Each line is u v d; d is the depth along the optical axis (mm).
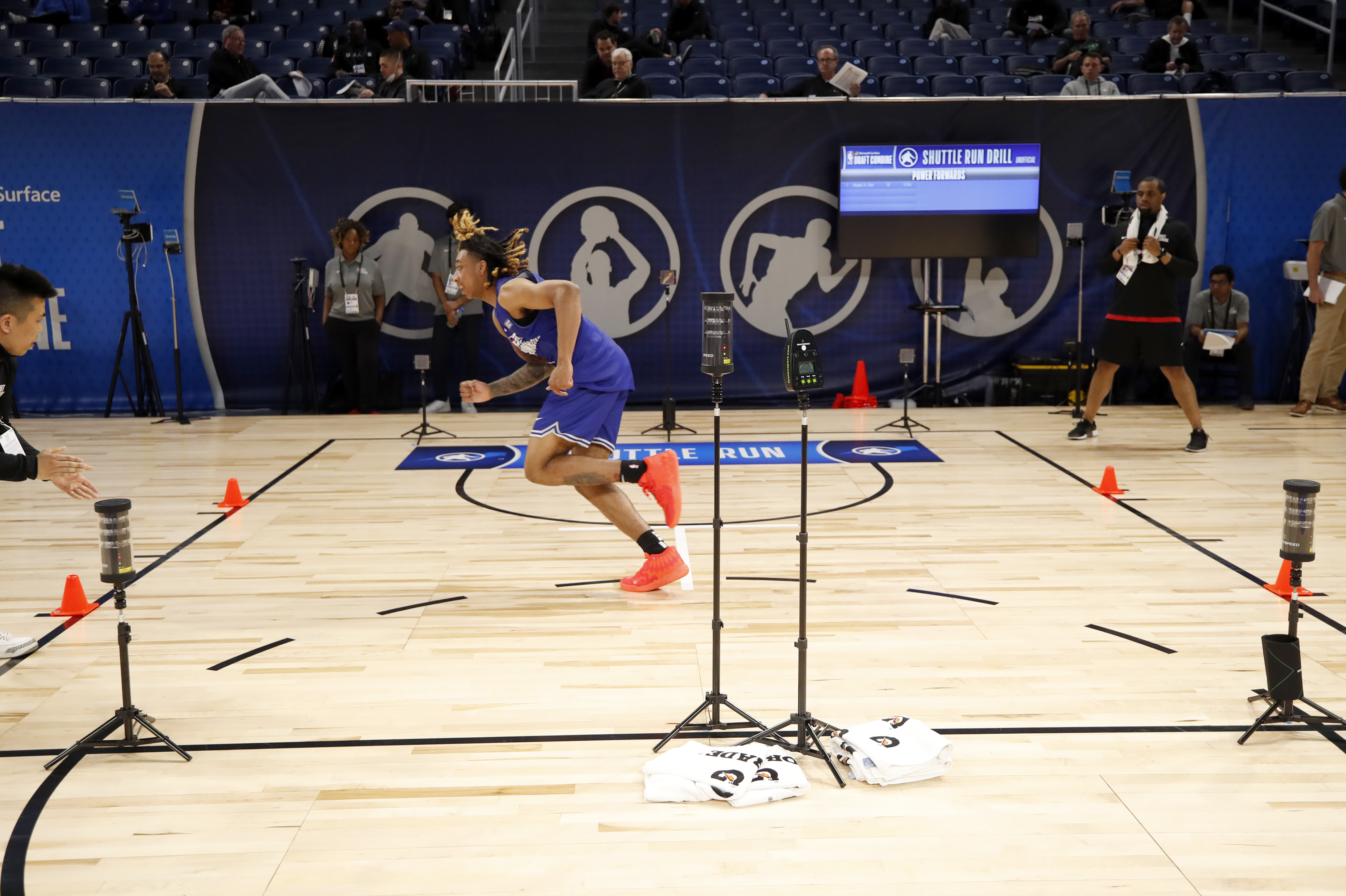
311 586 4535
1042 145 8562
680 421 8367
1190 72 10117
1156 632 3900
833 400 9008
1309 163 8625
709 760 2811
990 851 2488
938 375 8867
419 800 2744
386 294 8664
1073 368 8797
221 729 3162
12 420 8492
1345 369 8375
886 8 11680
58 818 2666
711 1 11773
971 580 4520
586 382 4199
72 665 3666
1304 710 3219
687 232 8680
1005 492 6043
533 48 10984
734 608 4207
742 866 2439
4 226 8453
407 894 2344
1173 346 6887
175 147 8414
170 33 10891
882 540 5137
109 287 8562
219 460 7066
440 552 5023
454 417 8562
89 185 8422
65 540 5246
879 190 8500
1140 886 2352
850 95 8469
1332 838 2533
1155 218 6758
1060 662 3617
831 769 2850
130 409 8742
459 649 3799
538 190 8578
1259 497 5883
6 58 10039
